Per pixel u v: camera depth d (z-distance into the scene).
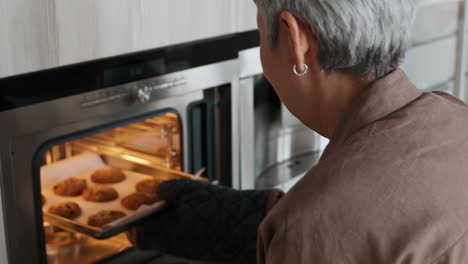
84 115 1.20
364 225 0.62
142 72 1.29
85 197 1.53
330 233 0.62
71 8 1.12
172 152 1.50
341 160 0.65
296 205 0.64
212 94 1.53
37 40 1.08
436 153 0.65
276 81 0.78
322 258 0.62
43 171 1.50
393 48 0.69
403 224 0.62
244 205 1.27
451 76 2.38
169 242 1.35
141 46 1.27
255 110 1.86
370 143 0.66
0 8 1.02
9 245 1.15
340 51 0.68
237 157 1.61
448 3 2.25
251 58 1.57
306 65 0.73
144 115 1.34
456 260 0.61
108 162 1.63
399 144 0.66
